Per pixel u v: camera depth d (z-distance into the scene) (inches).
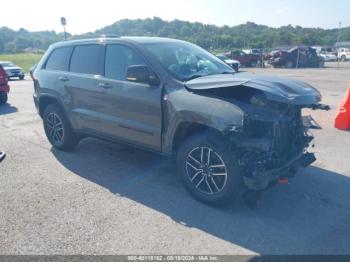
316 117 328.8
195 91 149.1
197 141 148.5
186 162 155.4
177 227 134.7
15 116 351.9
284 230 132.7
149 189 169.5
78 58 206.4
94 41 198.2
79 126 207.0
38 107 233.0
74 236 128.1
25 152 227.5
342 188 169.9
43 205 152.6
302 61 1192.2
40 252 118.7
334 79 719.7
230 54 1279.5
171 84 157.8
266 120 129.0
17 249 120.3
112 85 180.5
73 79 203.3
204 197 151.0
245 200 145.3
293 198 159.3
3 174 188.9
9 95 522.6
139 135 173.5
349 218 141.8
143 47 173.8
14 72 910.4
